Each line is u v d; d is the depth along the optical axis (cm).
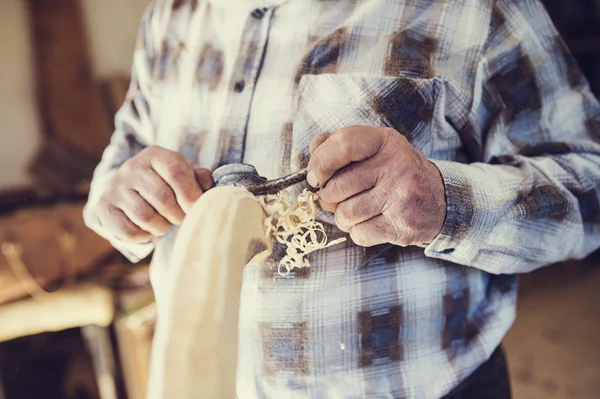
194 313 52
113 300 172
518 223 77
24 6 222
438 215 70
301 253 72
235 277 55
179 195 76
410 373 82
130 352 165
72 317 167
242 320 83
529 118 84
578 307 272
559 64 84
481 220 73
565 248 83
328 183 65
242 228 59
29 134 229
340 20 83
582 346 241
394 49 80
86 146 237
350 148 63
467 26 80
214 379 48
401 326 81
